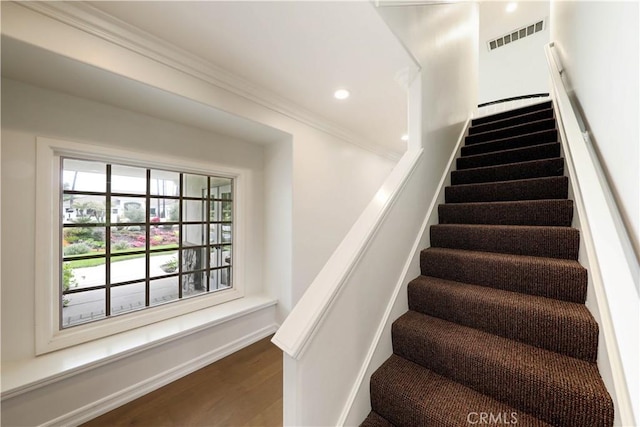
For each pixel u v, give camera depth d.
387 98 2.45
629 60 0.82
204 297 2.50
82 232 1.85
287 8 1.37
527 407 0.94
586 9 1.37
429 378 1.16
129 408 1.73
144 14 1.40
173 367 2.01
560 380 0.88
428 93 1.97
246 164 2.82
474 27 3.48
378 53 1.73
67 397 1.55
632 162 0.79
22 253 1.56
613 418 0.77
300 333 0.90
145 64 1.60
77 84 1.59
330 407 1.01
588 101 1.31
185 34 1.57
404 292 1.50
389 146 4.04
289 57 1.80
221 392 1.89
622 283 0.69
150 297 2.20
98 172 1.93
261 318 2.67
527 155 2.10
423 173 1.84
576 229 1.34
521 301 1.18
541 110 2.64
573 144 1.21
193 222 2.49
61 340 1.71
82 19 1.36
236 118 2.17
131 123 1.99
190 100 1.83
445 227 1.81
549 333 1.05
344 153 3.40
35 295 1.61
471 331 1.24
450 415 0.96
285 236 2.75
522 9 3.96
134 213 2.11
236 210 2.77
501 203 1.74
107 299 1.97
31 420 1.43
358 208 3.67
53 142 1.65
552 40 2.72
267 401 1.80
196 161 2.39
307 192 2.85
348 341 1.11
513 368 0.97
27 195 1.57
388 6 1.44
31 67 1.41
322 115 2.86
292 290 2.69
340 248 1.19
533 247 1.43
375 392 1.16
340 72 1.99
